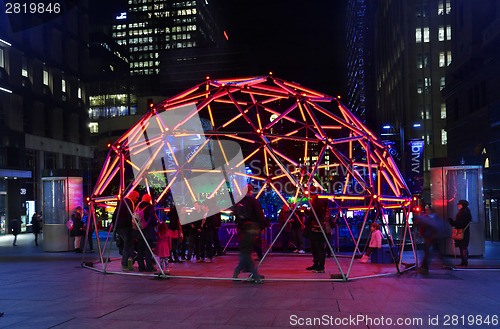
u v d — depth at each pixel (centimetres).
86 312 683
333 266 1284
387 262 1354
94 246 2188
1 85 4094
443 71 7388
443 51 7425
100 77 11800
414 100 7394
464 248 1257
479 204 1584
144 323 614
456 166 1595
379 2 10006
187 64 12750
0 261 1468
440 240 1229
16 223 2312
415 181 2950
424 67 7438
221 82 1434
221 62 12644
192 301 761
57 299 788
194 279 1020
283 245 1709
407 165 2967
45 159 4856
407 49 7519
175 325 603
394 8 8438
